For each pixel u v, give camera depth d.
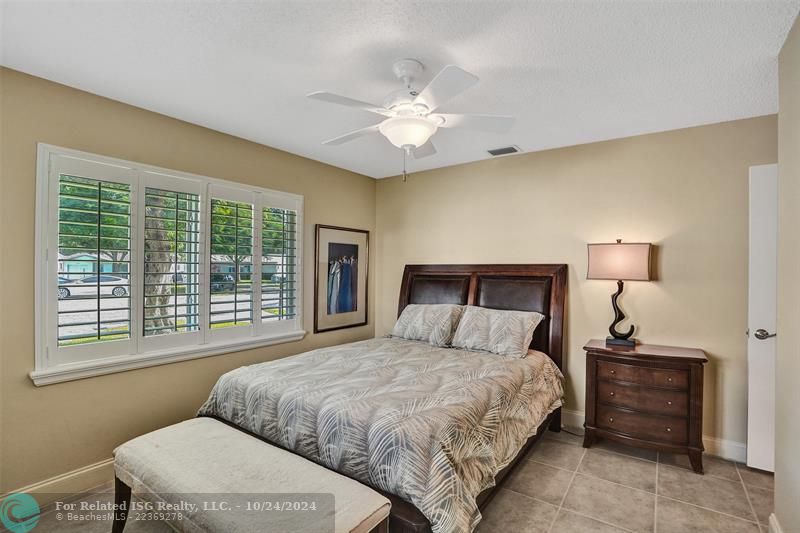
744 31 1.76
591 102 2.54
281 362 2.74
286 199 3.69
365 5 1.62
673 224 3.03
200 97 2.51
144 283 2.68
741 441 2.77
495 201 3.89
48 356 2.27
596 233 3.35
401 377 2.42
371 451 1.73
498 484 2.14
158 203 2.76
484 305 3.73
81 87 2.37
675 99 2.49
